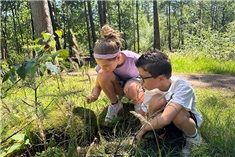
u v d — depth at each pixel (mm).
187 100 1759
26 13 18734
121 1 27562
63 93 1839
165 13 38938
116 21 27797
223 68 6406
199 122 1913
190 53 9586
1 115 1770
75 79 2600
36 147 1908
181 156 1760
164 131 1897
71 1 23922
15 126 1928
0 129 1620
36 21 6254
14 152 1797
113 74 2299
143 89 2232
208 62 7648
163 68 1799
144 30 35375
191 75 5660
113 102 2320
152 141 1889
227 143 1772
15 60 1934
